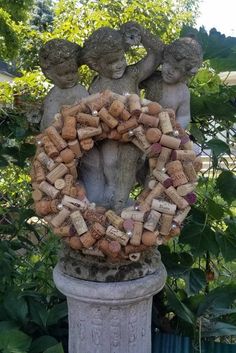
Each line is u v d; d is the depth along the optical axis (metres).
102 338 1.29
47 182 1.17
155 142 1.16
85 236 1.14
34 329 1.60
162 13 2.65
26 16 4.91
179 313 1.55
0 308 1.63
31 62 3.11
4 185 2.24
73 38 2.58
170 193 1.16
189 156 1.17
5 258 1.82
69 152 1.16
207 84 1.63
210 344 1.58
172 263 1.76
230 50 1.65
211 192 1.79
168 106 1.26
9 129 1.86
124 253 1.17
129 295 1.22
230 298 1.64
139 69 1.24
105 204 1.28
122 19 2.59
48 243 1.90
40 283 1.82
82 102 1.19
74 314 1.32
